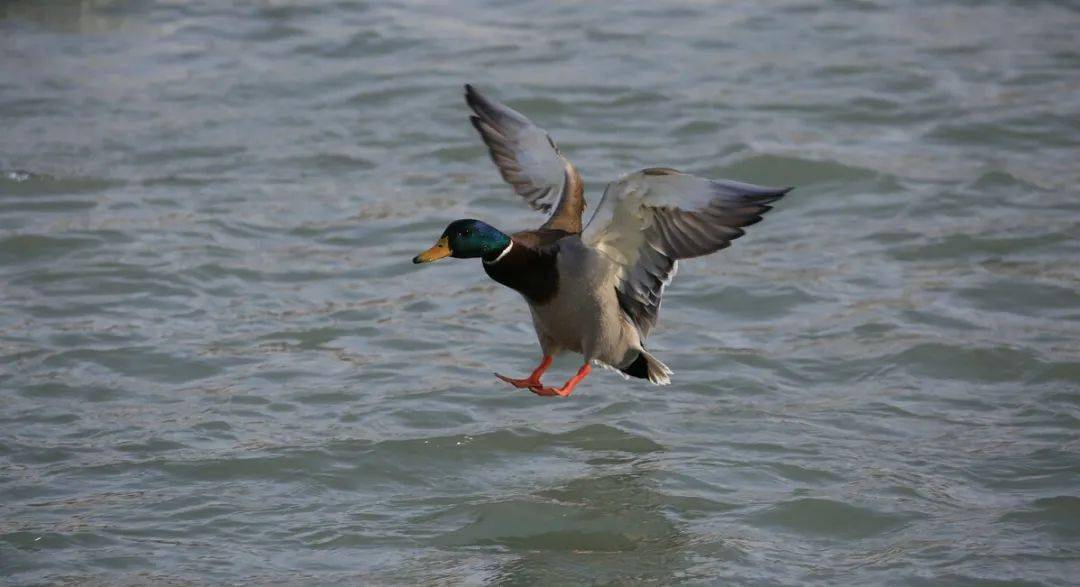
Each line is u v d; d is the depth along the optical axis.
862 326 14.05
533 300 10.56
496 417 12.34
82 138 19.12
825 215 17.17
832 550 10.13
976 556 9.95
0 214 16.84
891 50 22.95
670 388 12.91
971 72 21.98
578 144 19.16
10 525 10.37
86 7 24.45
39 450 11.59
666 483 11.08
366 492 11.05
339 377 13.06
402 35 23.41
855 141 19.28
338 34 23.45
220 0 25.27
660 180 9.76
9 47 22.67
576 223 11.01
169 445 11.73
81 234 16.27
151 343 13.69
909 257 15.82
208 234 16.38
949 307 14.43
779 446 11.71
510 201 17.47
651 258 10.32
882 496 10.84
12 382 12.81
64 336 13.81
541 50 22.77
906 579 9.67
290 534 10.35
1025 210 17.02
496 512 10.66
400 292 15.07
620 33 23.67
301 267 15.64
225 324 14.22
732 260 15.89
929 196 17.44
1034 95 20.94
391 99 20.77
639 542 10.22
